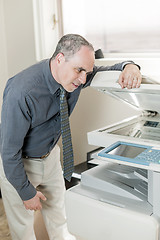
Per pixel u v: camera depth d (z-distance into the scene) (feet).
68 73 3.45
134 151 3.26
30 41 6.64
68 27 6.95
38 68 3.79
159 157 3.05
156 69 5.99
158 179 3.03
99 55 6.66
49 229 5.03
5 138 3.65
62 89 3.80
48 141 4.20
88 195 3.57
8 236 5.53
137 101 3.84
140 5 6.30
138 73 3.48
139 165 2.99
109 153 3.27
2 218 6.10
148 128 3.89
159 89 3.16
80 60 3.33
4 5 6.81
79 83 3.56
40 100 3.72
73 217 3.66
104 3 6.73
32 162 4.29
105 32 6.89
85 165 6.57
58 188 4.82
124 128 3.96
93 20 6.97
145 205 3.31
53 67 3.64
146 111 4.35
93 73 4.16
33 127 3.92
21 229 4.53
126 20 6.55
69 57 3.37
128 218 3.17
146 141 3.43
